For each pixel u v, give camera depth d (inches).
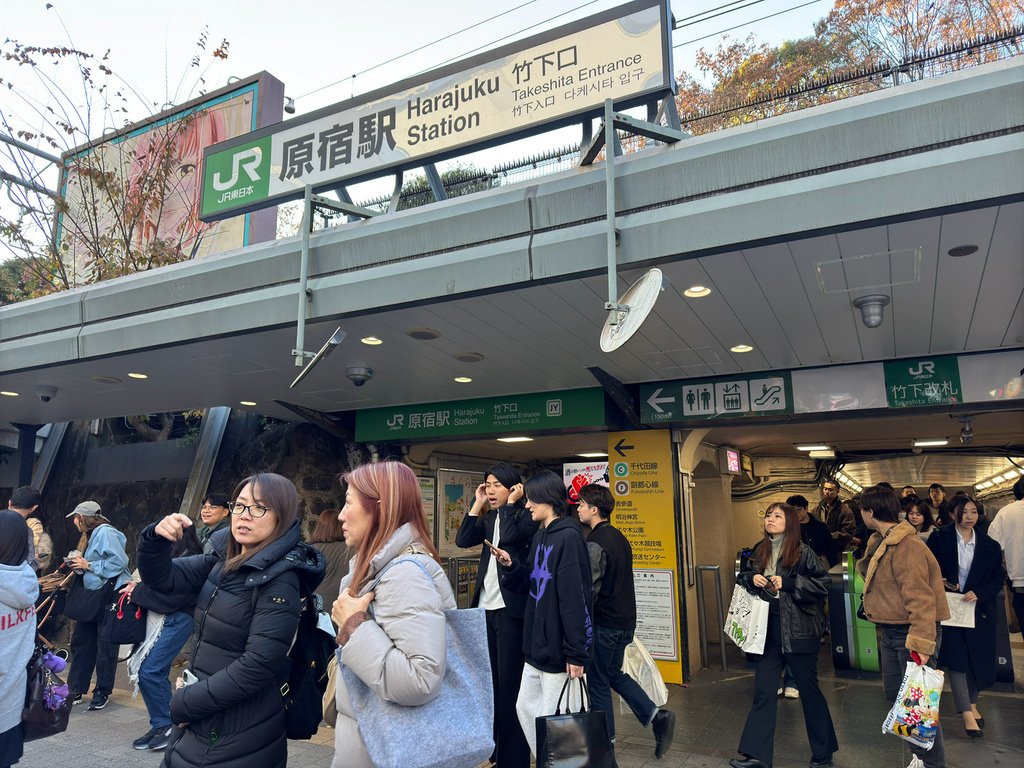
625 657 188.1
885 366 248.4
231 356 249.9
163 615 195.2
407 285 190.4
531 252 174.2
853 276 171.3
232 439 424.5
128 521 430.3
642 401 285.3
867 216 140.1
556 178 177.3
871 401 247.8
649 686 187.3
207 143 410.9
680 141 173.0
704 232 155.2
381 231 196.7
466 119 209.3
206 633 98.0
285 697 99.9
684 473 292.8
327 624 105.3
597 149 179.6
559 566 146.7
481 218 183.2
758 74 645.3
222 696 90.0
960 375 237.6
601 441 386.3
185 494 406.6
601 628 175.9
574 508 281.1
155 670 192.7
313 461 377.7
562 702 143.5
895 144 139.6
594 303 192.7
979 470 478.9
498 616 173.9
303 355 198.7
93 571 237.9
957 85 135.6
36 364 264.5
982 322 205.5
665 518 281.9
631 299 158.9
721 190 155.9
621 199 166.7
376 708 76.4
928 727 150.8
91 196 446.9
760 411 263.6
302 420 384.8
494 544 181.2
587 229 168.9
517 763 165.2
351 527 87.1
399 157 219.8
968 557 205.0
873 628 273.3
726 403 269.9
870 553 212.2
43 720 124.0
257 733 94.4
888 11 589.3
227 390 310.2
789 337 222.5
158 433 456.1
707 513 383.9
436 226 189.0
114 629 205.5
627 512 289.0
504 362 255.4
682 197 159.9
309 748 193.3
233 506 103.3
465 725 77.5
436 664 75.2
